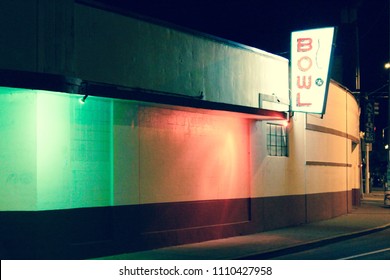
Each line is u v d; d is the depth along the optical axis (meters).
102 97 13.55
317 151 24.89
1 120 12.60
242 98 19.36
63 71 13.02
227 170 18.55
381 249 16.72
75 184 13.48
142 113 15.30
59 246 13.03
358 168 36.19
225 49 18.55
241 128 19.33
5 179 12.58
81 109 13.66
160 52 15.86
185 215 16.75
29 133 12.56
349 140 30.75
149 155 15.52
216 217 18.00
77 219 13.52
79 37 13.55
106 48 14.22
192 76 17.03
